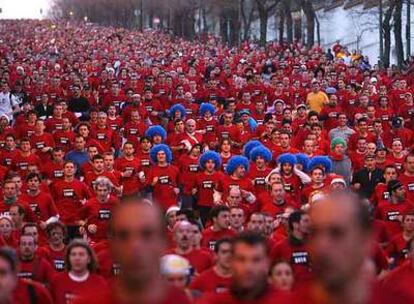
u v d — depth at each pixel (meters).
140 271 8.01
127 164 35.41
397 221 27.05
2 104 59.84
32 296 17.17
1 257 13.30
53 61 103.94
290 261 20.27
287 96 60.50
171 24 188.75
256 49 114.38
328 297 7.75
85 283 19.14
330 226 7.62
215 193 32.34
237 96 61.66
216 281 17.50
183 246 20.75
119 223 7.98
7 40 163.38
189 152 35.34
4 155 37.28
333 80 67.25
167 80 62.88
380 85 62.03
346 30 121.69
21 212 25.97
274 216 27.84
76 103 59.28
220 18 163.75
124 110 50.44
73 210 31.22
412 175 32.41
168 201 34.31
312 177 31.41
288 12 128.12
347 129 43.47
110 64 96.12
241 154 39.97
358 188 35.28
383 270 20.84
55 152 35.84
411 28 107.00
